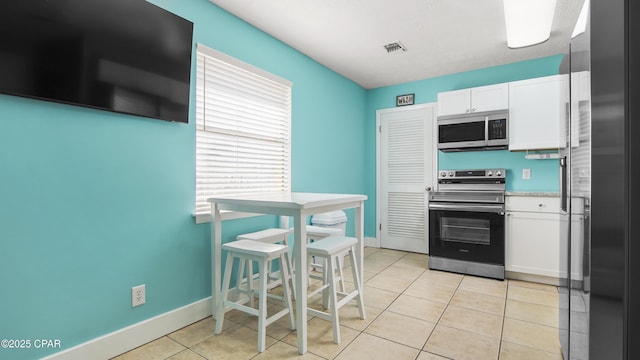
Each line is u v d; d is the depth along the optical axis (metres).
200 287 2.27
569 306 1.58
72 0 1.56
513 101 3.28
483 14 2.54
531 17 2.42
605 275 0.85
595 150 0.93
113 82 1.73
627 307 0.74
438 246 3.44
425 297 2.66
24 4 1.41
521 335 2.01
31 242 1.50
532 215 3.03
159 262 2.02
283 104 3.07
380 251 4.34
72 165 1.63
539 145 3.14
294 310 2.41
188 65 2.13
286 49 3.09
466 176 3.70
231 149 2.54
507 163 3.62
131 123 1.88
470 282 3.05
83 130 1.67
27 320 1.49
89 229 1.70
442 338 1.98
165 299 2.05
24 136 1.48
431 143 4.14
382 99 4.53
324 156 3.67
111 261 1.79
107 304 1.77
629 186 0.73
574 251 1.46
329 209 2.05
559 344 1.90
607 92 0.84
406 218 4.34
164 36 1.97
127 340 1.83
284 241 2.66
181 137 2.16
